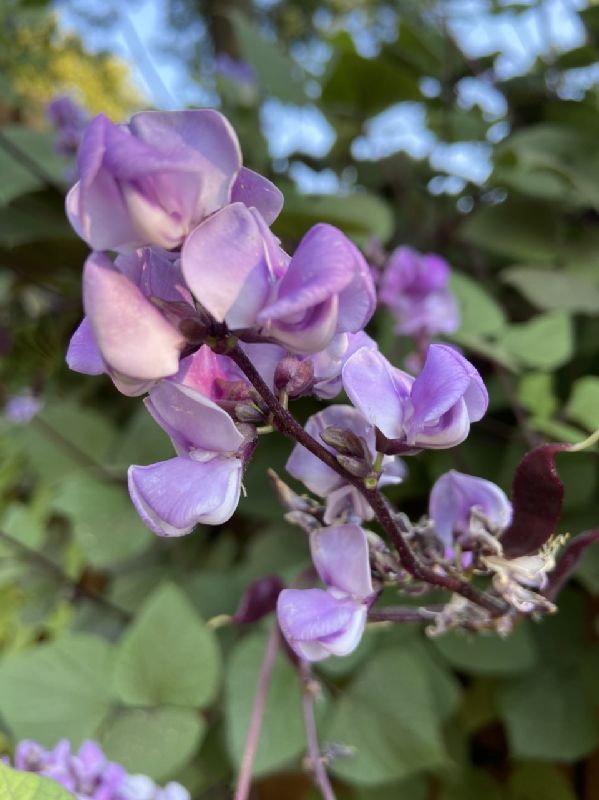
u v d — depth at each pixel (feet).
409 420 0.35
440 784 0.96
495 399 0.97
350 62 1.30
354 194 1.15
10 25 1.53
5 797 0.34
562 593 0.95
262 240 0.30
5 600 1.63
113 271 0.28
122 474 1.07
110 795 0.54
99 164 0.26
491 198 1.33
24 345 1.55
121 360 0.28
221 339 0.30
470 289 1.01
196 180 0.29
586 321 1.09
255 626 0.92
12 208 1.19
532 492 0.40
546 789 0.94
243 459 0.34
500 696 0.92
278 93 1.32
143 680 0.73
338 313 0.30
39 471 1.11
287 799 0.95
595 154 1.19
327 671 0.81
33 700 0.74
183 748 0.70
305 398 1.03
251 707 0.77
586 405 0.86
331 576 0.40
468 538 0.43
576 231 1.19
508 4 1.31
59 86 1.76
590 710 0.89
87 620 1.10
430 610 0.48
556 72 1.37
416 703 0.79
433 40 1.40
